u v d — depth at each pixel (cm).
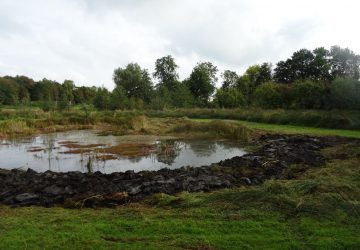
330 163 1009
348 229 521
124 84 5459
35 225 550
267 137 1720
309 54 4400
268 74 5197
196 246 470
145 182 816
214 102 4344
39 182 839
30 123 2383
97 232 520
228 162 1066
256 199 647
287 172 912
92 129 2447
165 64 6184
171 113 3478
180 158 1304
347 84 2309
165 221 565
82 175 921
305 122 2202
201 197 684
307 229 522
